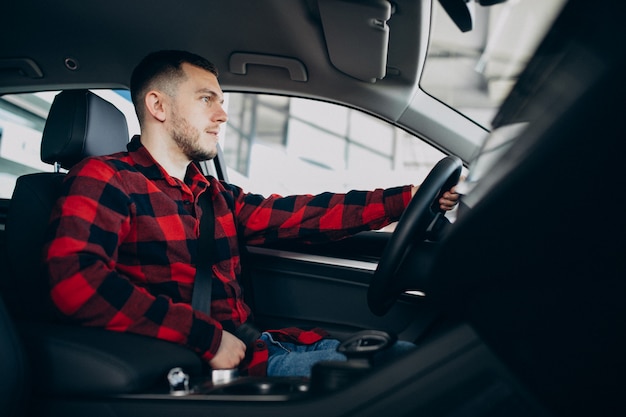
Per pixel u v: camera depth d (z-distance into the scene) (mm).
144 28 1525
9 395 793
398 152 2066
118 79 1682
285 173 3920
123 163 1262
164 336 997
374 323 1468
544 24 494
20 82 1722
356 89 1604
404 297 1456
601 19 387
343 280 1510
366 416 668
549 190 437
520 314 559
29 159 4184
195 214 1337
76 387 832
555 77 433
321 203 1475
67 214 1063
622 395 553
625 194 421
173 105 1420
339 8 1339
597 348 535
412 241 1052
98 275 990
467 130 1544
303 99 1741
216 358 1050
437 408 635
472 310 609
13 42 1589
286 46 1526
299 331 1312
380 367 682
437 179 1057
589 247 469
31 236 1142
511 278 535
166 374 892
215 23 1490
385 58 1466
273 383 800
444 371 639
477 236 503
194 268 1271
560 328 542
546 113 421
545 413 600
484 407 617
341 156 9914
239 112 6562
